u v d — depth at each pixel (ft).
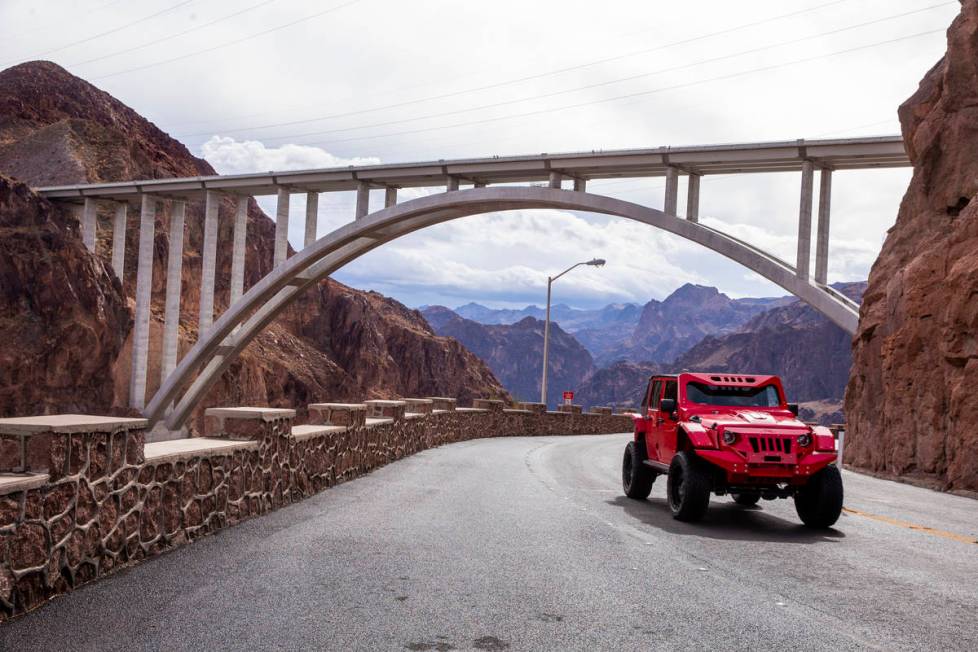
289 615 15.44
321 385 386.73
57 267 213.66
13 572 14.80
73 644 13.33
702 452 30.12
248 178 147.02
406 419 61.67
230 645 13.51
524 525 27.96
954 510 38.93
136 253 305.32
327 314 450.30
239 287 152.15
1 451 16.16
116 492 18.76
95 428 17.63
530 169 119.65
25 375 200.34
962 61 66.95
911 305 59.82
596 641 14.33
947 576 21.26
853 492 46.26
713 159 101.71
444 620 15.39
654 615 16.24
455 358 564.71
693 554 23.62
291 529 25.49
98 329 216.74
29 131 390.01
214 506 24.61
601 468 58.18
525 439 104.06
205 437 28.58
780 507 37.99
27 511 15.26
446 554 22.07
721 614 16.47
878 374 68.33
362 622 15.11
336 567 19.93
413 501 33.83
